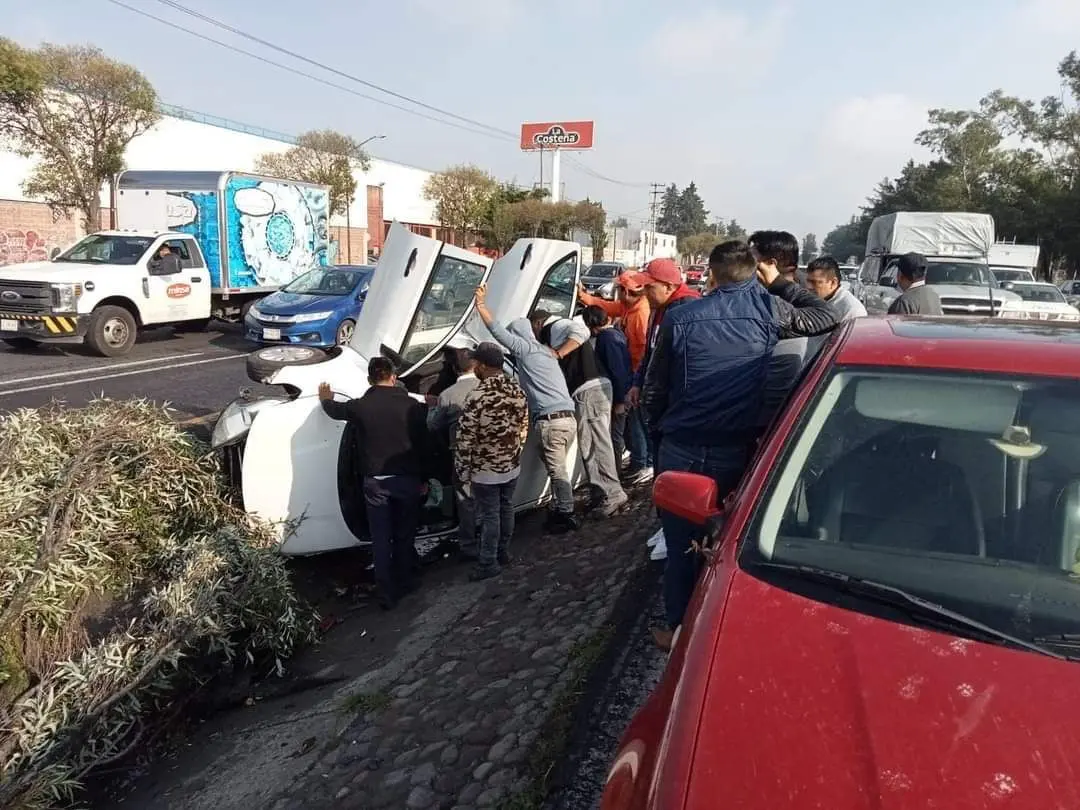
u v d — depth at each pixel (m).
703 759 1.63
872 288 17.39
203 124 37.03
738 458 3.69
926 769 1.54
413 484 4.81
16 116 21.20
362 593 5.17
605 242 53.81
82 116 21.83
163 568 4.46
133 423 4.88
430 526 5.64
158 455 4.71
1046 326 2.94
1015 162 53.12
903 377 2.54
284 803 3.08
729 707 1.73
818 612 1.97
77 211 27.06
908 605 1.98
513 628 4.32
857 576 2.11
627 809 1.68
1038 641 1.88
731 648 1.89
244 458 4.72
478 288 5.54
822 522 2.27
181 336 15.66
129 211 15.79
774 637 1.90
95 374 10.88
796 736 1.64
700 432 3.64
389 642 4.48
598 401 5.82
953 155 56.12
